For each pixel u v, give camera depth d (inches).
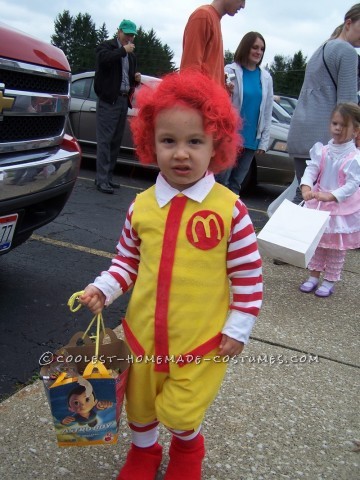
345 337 117.3
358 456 77.0
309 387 94.6
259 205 264.8
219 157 62.5
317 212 122.0
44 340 102.7
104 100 232.1
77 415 57.6
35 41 108.2
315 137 153.8
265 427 81.7
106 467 70.3
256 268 60.9
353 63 146.6
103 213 205.2
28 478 67.1
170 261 59.0
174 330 59.1
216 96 57.7
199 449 66.3
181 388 59.2
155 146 61.4
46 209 118.4
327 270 141.3
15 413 79.0
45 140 112.5
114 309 120.4
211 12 140.7
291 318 124.6
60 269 140.2
